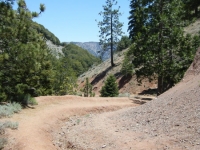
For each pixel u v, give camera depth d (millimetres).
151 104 13922
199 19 47031
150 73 25547
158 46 24703
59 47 157625
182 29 25125
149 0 25750
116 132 10422
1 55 12680
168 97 13844
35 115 13195
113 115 14688
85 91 35000
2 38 13406
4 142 8969
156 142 8375
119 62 54750
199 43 25719
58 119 13820
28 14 14086
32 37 14797
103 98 21984
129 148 8383
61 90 28312
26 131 10172
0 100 14719
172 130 9141
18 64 13789
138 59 26094
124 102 21719
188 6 25281
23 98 15312
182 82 16188
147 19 26234
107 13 54156
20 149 8539
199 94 11445
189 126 8922
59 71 28812
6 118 11711
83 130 11445
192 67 16969
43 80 22438
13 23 13938
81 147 9523
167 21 24531
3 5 13102
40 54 14680
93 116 15664
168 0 25328
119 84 44219
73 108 16562
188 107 10742
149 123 10828
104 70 55594
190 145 7566
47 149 9023
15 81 15508
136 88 38969
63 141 10578
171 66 24234
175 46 24484
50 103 17250
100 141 9641
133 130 10367
